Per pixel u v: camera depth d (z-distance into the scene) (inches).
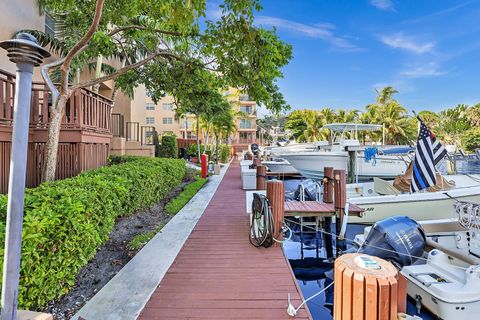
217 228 220.7
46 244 99.7
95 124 289.0
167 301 117.6
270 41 195.2
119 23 247.3
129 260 163.5
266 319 106.1
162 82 312.7
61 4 246.2
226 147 1047.6
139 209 248.8
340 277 59.6
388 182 302.7
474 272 129.9
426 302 135.0
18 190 69.2
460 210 165.9
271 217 177.3
